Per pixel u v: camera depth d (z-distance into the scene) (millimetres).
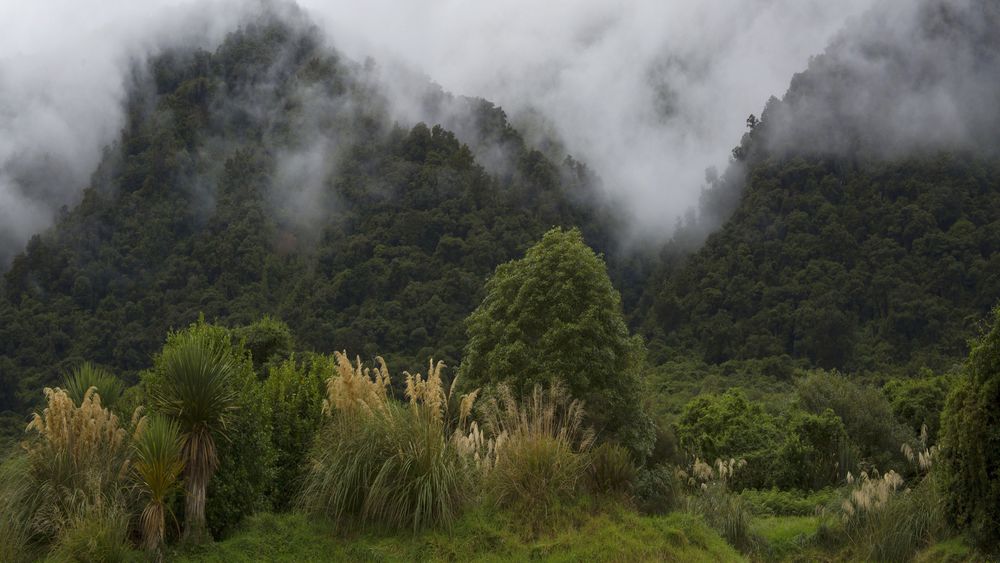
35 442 10680
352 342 85438
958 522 12773
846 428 26953
